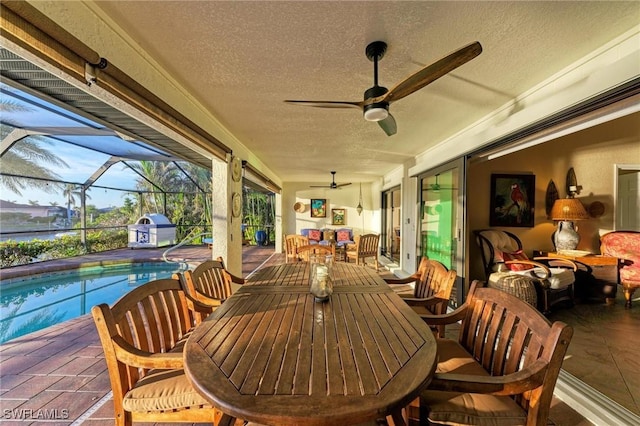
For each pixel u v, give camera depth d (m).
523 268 3.58
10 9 1.01
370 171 6.72
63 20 1.26
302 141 3.87
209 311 1.80
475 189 4.42
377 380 0.88
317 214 8.89
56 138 4.55
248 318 1.40
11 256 6.18
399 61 1.81
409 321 1.37
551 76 2.01
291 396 0.80
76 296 5.06
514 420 1.05
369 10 1.36
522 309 1.18
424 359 1.01
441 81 2.10
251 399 0.79
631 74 1.35
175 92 2.16
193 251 8.91
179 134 2.28
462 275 3.16
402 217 5.51
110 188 9.41
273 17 1.41
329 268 2.10
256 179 5.49
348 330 1.26
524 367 1.06
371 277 2.35
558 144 4.41
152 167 12.36
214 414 1.16
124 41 1.59
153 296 1.50
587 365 2.07
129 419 1.19
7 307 4.52
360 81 2.09
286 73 1.98
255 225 11.09
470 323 1.52
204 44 1.65
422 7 1.33
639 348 2.32
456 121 2.99
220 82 2.12
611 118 1.79
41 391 1.85
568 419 1.60
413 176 4.71
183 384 1.22
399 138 3.68
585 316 3.06
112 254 8.19
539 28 1.49
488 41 1.61
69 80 1.42
